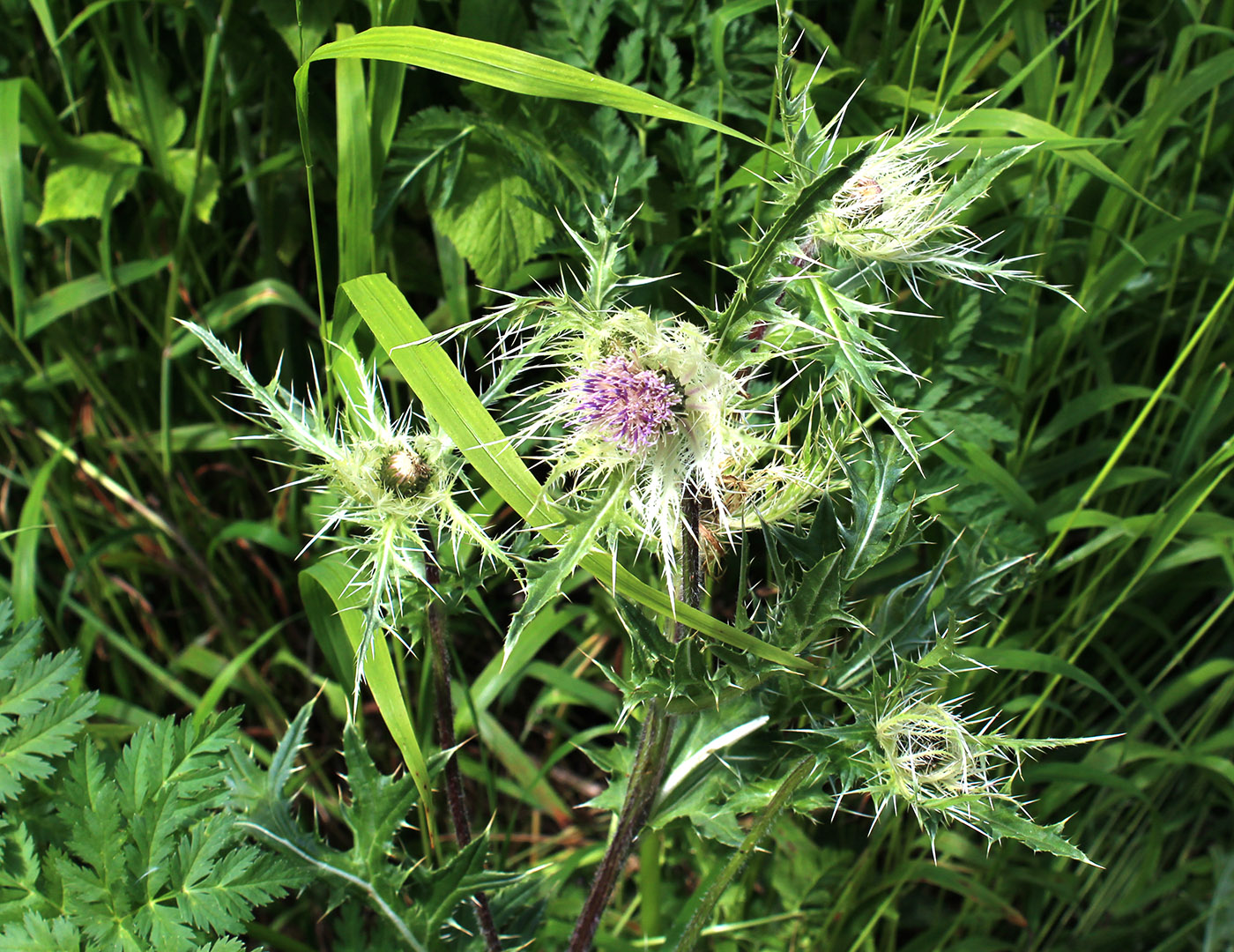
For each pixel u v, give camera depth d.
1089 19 0.45
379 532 0.31
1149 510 0.47
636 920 0.47
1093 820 0.50
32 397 0.50
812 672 0.33
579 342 0.30
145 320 0.48
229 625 0.50
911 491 0.42
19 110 0.42
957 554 0.42
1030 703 0.45
